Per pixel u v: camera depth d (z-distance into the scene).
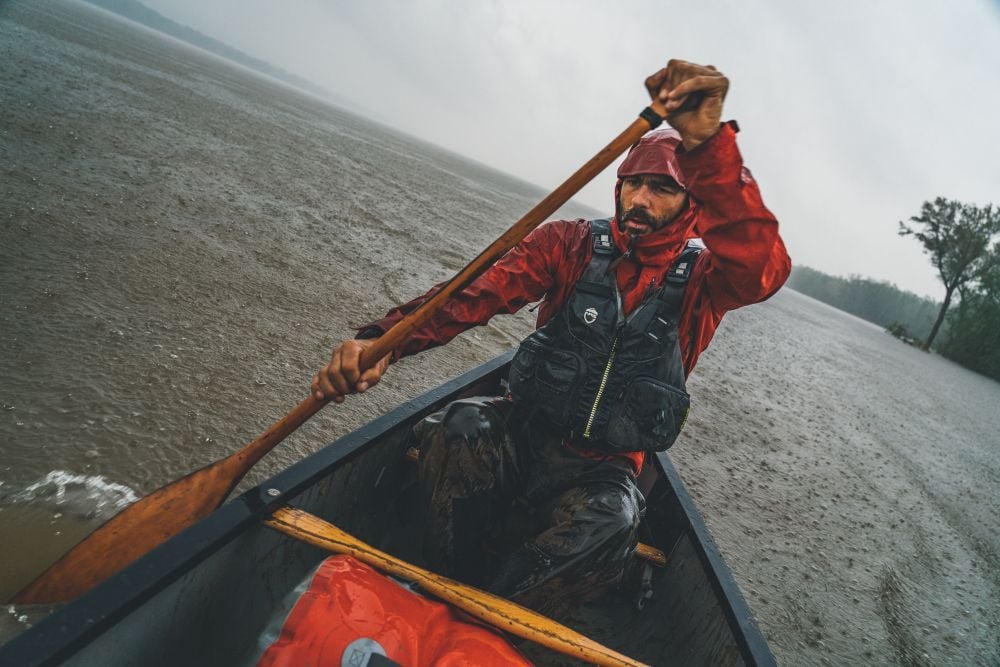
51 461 2.29
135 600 0.95
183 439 2.68
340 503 1.58
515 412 1.57
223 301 4.27
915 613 3.68
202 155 9.09
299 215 7.75
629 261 1.55
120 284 3.94
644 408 1.47
